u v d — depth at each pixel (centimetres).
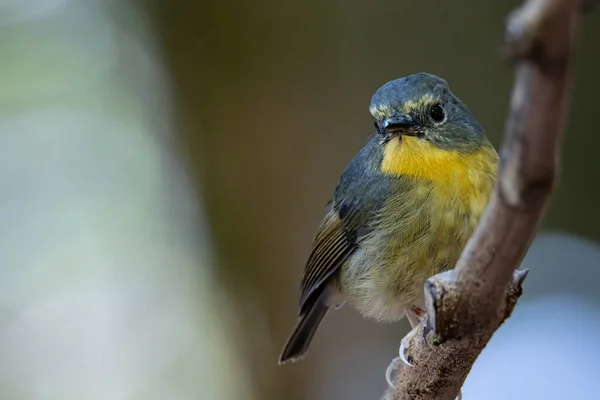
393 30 1057
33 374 1247
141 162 1276
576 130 1115
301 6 1041
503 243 332
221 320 1121
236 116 1060
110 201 1301
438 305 379
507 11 1062
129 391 1223
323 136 1044
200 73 1078
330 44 1048
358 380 1005
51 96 1291
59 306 1278
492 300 369
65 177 1313
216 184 1075
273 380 1049
